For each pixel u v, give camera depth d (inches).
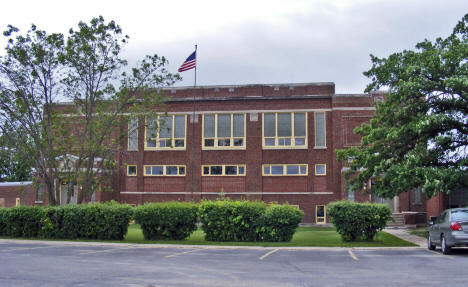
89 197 1240.2
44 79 994.1
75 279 412.8
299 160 1363.2
